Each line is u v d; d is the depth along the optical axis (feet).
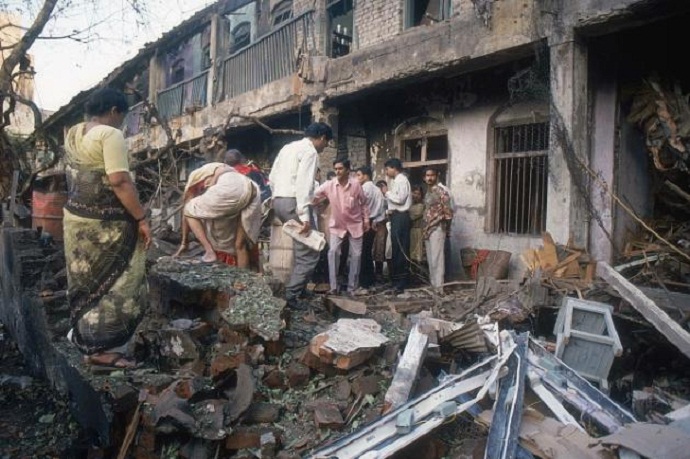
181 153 47.24
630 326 14.62
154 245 19.48
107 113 10.85
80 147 10.44
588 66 21.77
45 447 11.39
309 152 16.63
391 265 25.34
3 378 14.94
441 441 9.84
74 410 11.99
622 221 22.22
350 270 23.50
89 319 10.77
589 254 19.97
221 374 10.54
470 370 10.62
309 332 13.28
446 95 29.48
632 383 13.19
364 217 23.62
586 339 13.58
